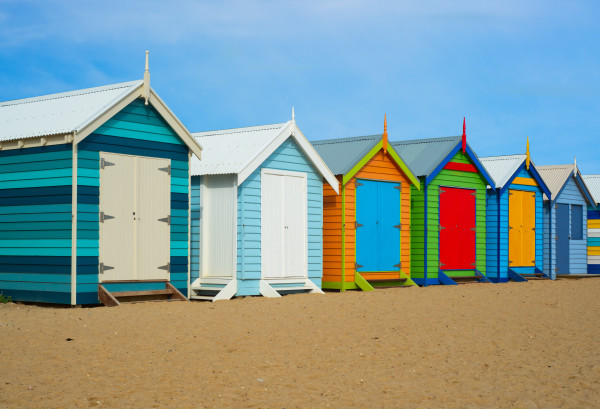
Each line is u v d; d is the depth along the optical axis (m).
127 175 15.26
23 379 8.46
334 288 19.58
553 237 27.30
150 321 12.34
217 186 17.28
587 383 8.98
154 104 15.67
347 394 8.30
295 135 18.08
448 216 23.03
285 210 17.98
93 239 14.59
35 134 14.69
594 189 31.80
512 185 25.58
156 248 15.75
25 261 15.02
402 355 10.37
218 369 9.24
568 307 15.59
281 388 8.48
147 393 8.09
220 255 17.12
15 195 15.22
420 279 22.14
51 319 12.36
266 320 12.77
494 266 24.84
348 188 19.77
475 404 8.03
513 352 10.76
